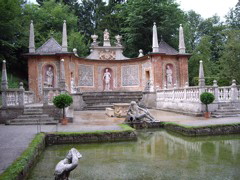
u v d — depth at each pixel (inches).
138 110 588.1
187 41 1621.6
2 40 1045.2
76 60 1105.4
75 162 220.8
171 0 1493.6
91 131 441.7
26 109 608.7
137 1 1391.5
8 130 474.9
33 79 1015.6
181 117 667.4
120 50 1242.6
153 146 401.7
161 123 574.6
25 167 249.6
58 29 1668.3
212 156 337.4
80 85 1137.4
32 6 1492.4
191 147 392.5
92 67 1196.5
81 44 1583.4
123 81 1232.2
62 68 669.3
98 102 1023.0
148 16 1403.8
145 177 257.8
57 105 556.1
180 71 1125.7
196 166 293.4
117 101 1037.8
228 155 342.3
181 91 792.3
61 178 222.4
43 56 1023.0
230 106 701.9
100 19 1979.6
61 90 616.1
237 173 267.0
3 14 1024.9
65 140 422.0
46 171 280.2
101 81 1222.9
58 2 1919.3
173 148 386.6
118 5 1683.1
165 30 1428.4
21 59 1267.2
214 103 682.2
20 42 1202.6
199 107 681.6
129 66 1215.6
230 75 1016.2
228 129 496.4
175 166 294.4
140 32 1449.3
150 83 1056.2
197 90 693.3
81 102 978.1
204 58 1571.1
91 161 317.4
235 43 1002.1
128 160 321.1
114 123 571.8
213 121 562.3
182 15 1593.3
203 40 1662.2
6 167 239.3
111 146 403.2
